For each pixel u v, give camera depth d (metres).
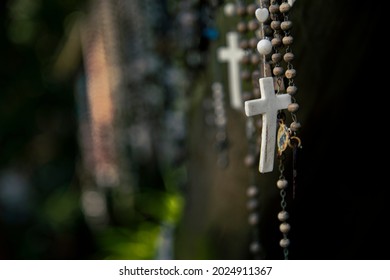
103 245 1.34
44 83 1.62
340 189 0.63
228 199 0.71
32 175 1.62
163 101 1.03
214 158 0.74
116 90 1.16
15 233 1.52
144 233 1.26
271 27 0.54
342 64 0.59
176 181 1.11
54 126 1.65
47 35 1.63
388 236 0.64
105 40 1.14
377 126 0.61
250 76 0.63
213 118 0.75
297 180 0.62
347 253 0.65
